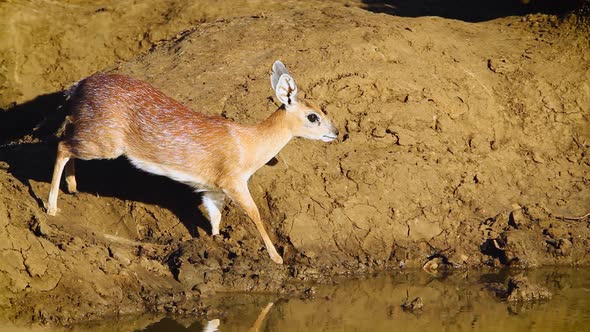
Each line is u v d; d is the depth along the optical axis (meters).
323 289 12.18
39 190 13.02
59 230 11.99
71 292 11.04
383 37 15.45
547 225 13.70
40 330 10.47
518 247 13.17
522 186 14.38
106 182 13.39
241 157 12.41
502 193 14.19
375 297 11.91
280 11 17.17
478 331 10.71
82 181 13.34
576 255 13.34
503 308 11.52
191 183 12.55
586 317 11.17
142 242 12.73
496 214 13.87
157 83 14.70
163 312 11.16
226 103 14.13
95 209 13.06
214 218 12.90
